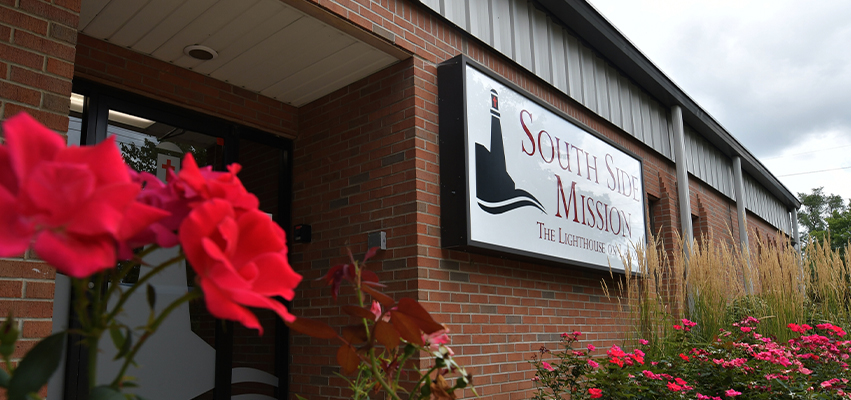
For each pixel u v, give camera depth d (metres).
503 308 4.19
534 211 4.47
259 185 4.69
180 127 3.91
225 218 0.47
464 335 3.79
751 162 11.09
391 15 3.74
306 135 4.48
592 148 5.54
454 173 3.80
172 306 0.51
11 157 0.40
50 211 0.40
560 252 4.72
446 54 4.16
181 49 3.62
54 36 2.25
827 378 4.01
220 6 3.16
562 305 4.91
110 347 3.24
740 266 5.23
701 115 8.45
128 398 0.49
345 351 0.95
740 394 3.48
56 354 0.46
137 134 3.69
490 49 4.62
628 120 6.74
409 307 0.83
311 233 4.27
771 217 13.97
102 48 3.48
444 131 3.92
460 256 3.89
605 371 3.65
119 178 0.44
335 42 3.61
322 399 3.95
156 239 0.48
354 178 4.05
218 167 4.12
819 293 5.11
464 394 3.71
